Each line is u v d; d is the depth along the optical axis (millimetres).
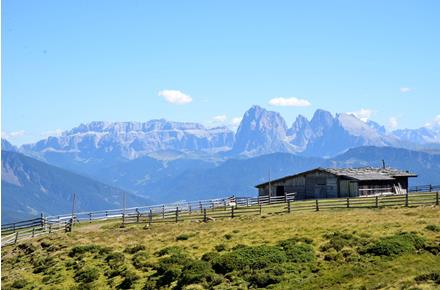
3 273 53875
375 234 45281
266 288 36906
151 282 42312
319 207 67562
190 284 40031
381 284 32562
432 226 44562
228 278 40062
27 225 87188
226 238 52469
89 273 47375
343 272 36969
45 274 50750
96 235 63781
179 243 53562
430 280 31625
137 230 64688
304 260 41000
